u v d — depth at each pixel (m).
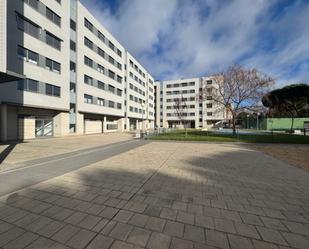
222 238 2.79
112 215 3.49
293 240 2.75
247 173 6.47
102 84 34.72
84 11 29.31
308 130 34.66
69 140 19.31
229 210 3.71
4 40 11.69
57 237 2.81
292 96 42.94
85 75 29.73
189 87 79.19
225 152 11.13
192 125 79.25
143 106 62.12
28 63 19.08
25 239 2.76
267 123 44.56
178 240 2.73
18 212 3.61
